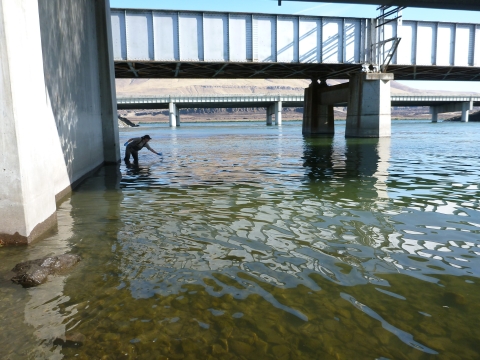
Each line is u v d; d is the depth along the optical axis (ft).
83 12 41.47
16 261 15.61
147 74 131.75
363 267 14.79
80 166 37.45
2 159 17.04
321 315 11.27
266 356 9.40
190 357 9.38
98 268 14.85
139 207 25.62
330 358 9.30
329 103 140.97
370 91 114.11
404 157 58.08
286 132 174.50
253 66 119.24
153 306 11.82
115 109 56.18
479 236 18.54
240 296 12.45
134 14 100.78
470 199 27.22
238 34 106.63
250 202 26.84
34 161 18.72
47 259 14.84
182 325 10.75
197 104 359.25
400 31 110.73
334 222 21.21
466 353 9.47
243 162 53.83
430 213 23.18
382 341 9.98
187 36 103.91
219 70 123.85
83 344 9.87
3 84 16.28
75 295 12.59
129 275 14.16
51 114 27.25
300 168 46.32
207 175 41.01
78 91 37.24
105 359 9.31
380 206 25.21
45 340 10.06
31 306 11.88
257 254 16.24
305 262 15.31
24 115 17.58
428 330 10.48
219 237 18.61
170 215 23.20
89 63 43.96
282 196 28.94
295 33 109.81
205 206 25.64
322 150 73.51
